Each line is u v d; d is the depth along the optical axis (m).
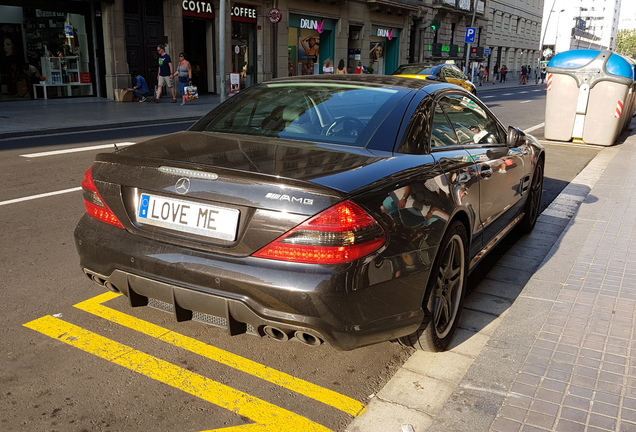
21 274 4.17
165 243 2.66
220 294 2.47
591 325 3.54
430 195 2.88
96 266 2.88
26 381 2.81
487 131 4.28
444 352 3.26
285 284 2.35
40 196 6.47
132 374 2.91
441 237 2.89
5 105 16.75
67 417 2.55
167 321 3.51
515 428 2.51
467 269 3.46
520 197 4.93
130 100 19.41
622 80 11.73
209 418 2.59
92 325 3.42
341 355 3.20
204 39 23.48
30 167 8.13
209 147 2.97
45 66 18.70
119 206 2.83
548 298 3.95
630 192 7.41
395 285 2.59
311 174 2.51
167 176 2.68
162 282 2.62
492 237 4.25
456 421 2.56
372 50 33.56
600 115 12.10
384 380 2.96
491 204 3.97
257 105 3.57
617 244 5.16
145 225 2.75
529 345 3.27
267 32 25.19
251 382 2.89
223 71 19.67
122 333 3.33
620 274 4.43
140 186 2.75
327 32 29.47
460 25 44.62
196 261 2.53
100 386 2.80
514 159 4.52
